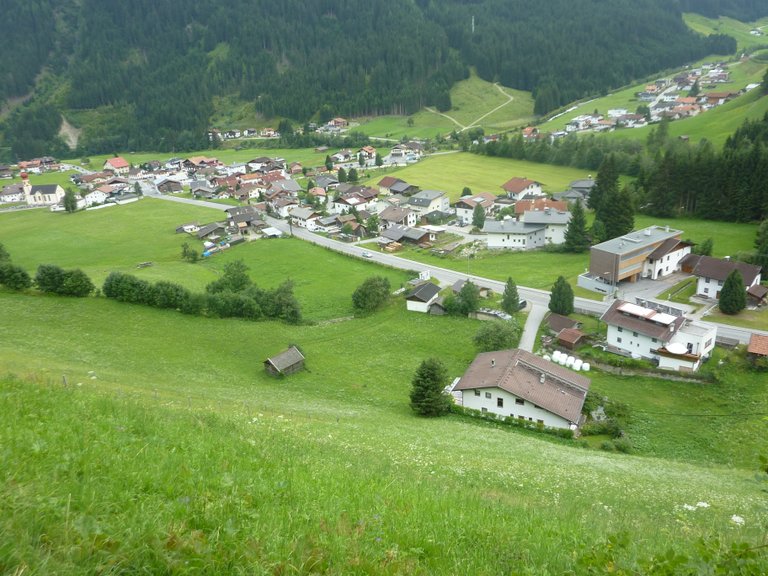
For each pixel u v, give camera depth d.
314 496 10.98
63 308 66.31
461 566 8.65
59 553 6.49
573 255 97.00
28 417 12.81
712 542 7.87
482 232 112.38
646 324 57.47
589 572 8.20
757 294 67.56
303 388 52.19
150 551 6.92
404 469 20.38
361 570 7.62
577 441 42.38
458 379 55.12
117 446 11.77
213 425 19.23
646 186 115.31
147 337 61.69
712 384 51.22
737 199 99.81
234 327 67.69
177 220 143.62
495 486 21.77
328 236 122.00
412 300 76.62
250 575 6.94
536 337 66.12
